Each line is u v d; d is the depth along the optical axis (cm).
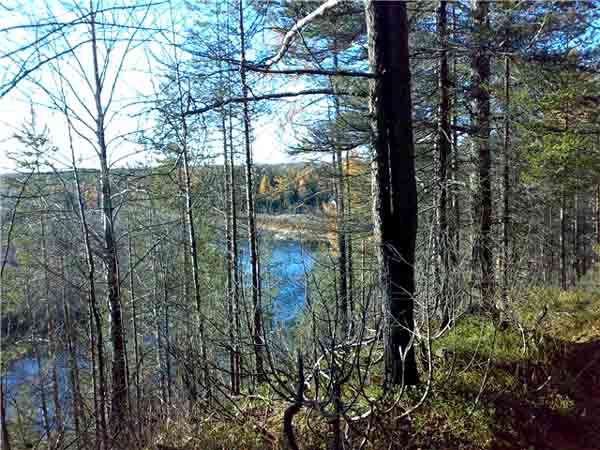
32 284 1030
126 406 534
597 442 445
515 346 621
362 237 1160
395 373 448
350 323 376
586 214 2316
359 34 786
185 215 1306
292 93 439
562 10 725
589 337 727
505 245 669
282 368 449
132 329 1388
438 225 577
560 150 729
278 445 390
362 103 910
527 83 739
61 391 715
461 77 835
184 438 435
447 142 759
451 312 445
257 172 1739
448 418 427
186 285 1449
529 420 459
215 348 657
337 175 1127
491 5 736
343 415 317
